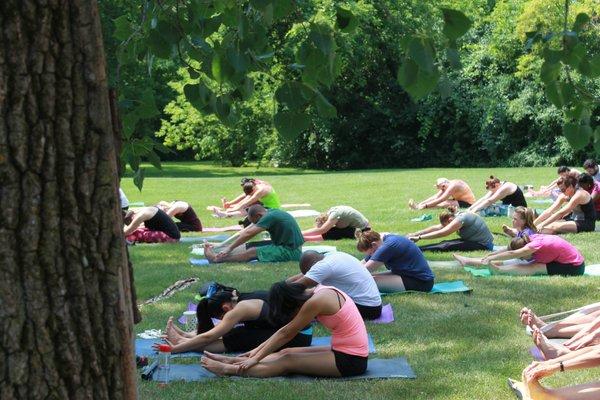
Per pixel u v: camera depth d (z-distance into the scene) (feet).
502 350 21.13
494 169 96.53
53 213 8.51
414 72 10.30
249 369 19.39
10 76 8.26
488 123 110.73
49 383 8.58
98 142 8.71
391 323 23.93
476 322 23.88
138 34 13.37
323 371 19.17
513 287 28.32
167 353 19.21
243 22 10.91
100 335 8.84
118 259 8.95
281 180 85.30
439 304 26.14
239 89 12.09
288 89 10.73
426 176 84.58
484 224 36.47
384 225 45.73
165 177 98.73
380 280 27.53
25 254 8.43
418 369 19.77
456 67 10.24
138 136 14.60
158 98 117.60
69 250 8.63
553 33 11.20
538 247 30.07
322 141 119.34
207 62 12.09
